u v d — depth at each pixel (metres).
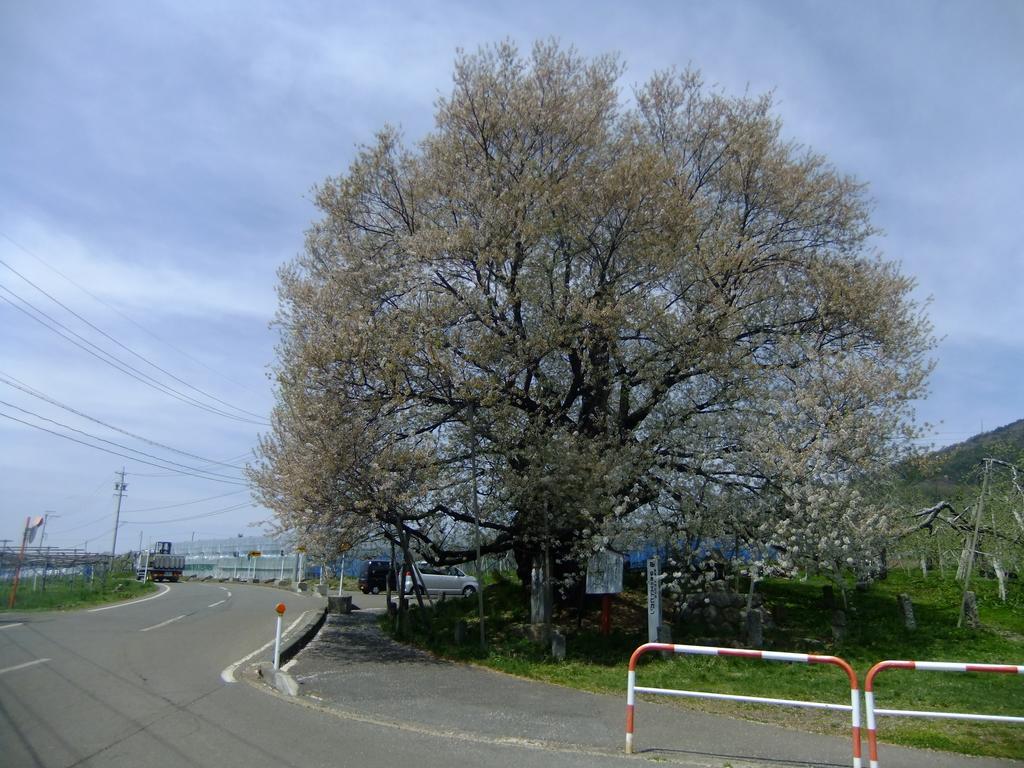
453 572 31.20
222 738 7.41
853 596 18.66
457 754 7.05
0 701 8.89
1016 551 17.36
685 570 15.10
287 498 14.49
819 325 15.53
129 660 12.53
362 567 36.47
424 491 14.66
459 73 15.99
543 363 15.87
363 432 14.32
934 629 15.20
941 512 18.22
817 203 16.55
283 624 18.75
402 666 12.82
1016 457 18.36
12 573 27.00
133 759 6.62
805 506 13.18
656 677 11.67
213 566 56.88
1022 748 7.66
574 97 16.17
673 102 17.45
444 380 14.28
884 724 8.73
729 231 15.42
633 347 15.23
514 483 14.27
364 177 16.31
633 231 14.68
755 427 13.98
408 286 14.88
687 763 6.91
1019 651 13.45
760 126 16.41
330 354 13.78
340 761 6.69
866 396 13.89
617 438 14.55
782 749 7.45
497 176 15.23
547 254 15.12
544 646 14.14
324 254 16.64
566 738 7.81
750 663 12.70
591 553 13.94
